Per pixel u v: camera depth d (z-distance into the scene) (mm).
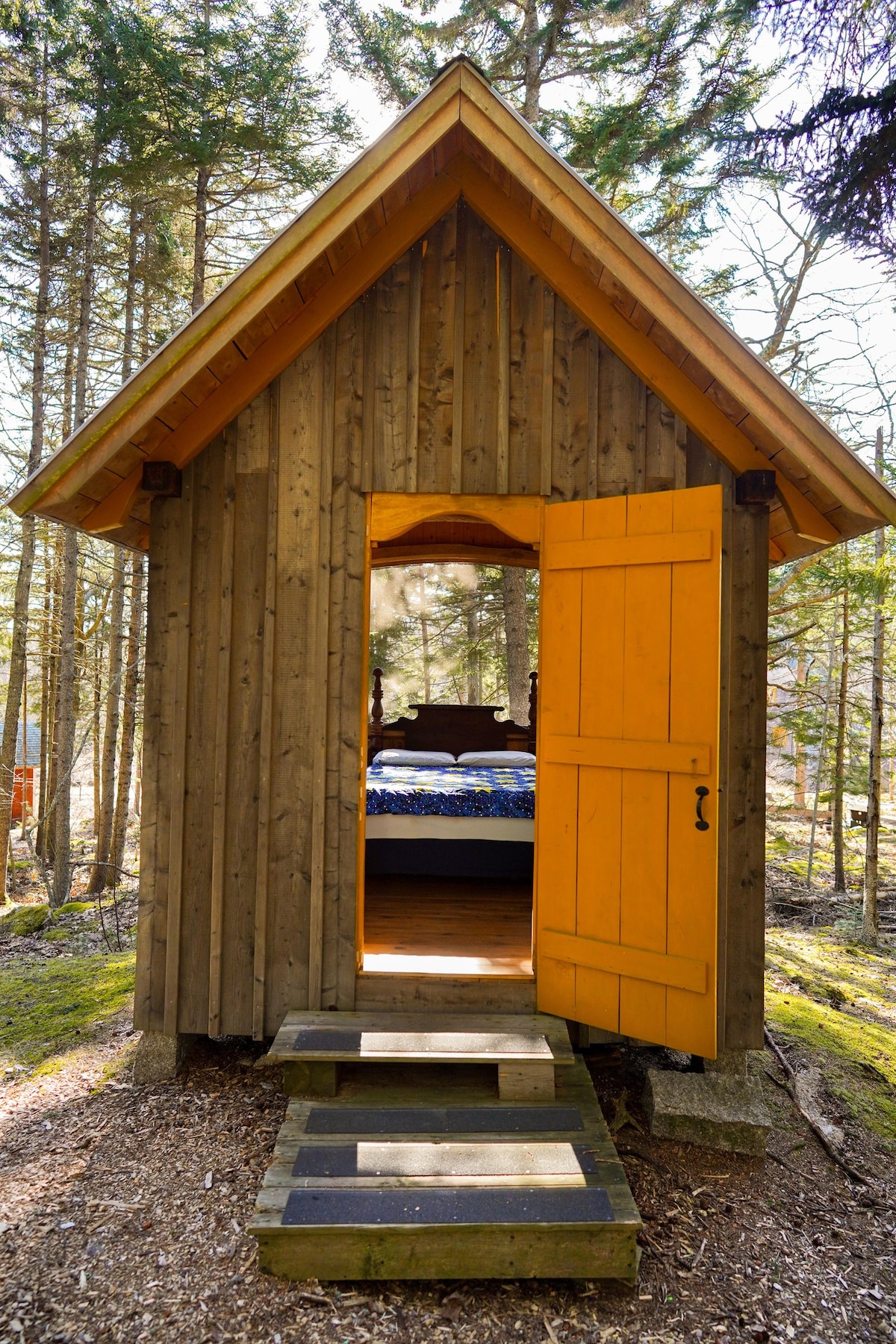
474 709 7859
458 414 3611
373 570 13750
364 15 8938
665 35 7863
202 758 3594
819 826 13578
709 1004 3150
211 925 3539
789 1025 4523
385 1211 2342
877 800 7617
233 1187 2771
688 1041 3188
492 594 12031
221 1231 2553
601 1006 3391
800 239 8602
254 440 3617
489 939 4117
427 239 3676
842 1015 4969
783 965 6273
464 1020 3363
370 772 6477
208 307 3100
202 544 3619
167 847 3590
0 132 9797
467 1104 2936
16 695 10188
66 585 9781
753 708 3434
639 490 3561
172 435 3506
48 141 9836
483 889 5375
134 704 10164
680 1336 2248
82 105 9344
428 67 9008
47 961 6203
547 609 3643
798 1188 2990
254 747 3578
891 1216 2855
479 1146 2650
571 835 3521
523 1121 2812
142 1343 2119
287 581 3588
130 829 14781
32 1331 2135
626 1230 2346
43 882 10852
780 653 10281
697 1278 2482
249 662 3598
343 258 3477
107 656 12492
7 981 5426
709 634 3207
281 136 9141
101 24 8719
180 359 3115
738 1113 3158
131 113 8641
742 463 3420
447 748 7832
